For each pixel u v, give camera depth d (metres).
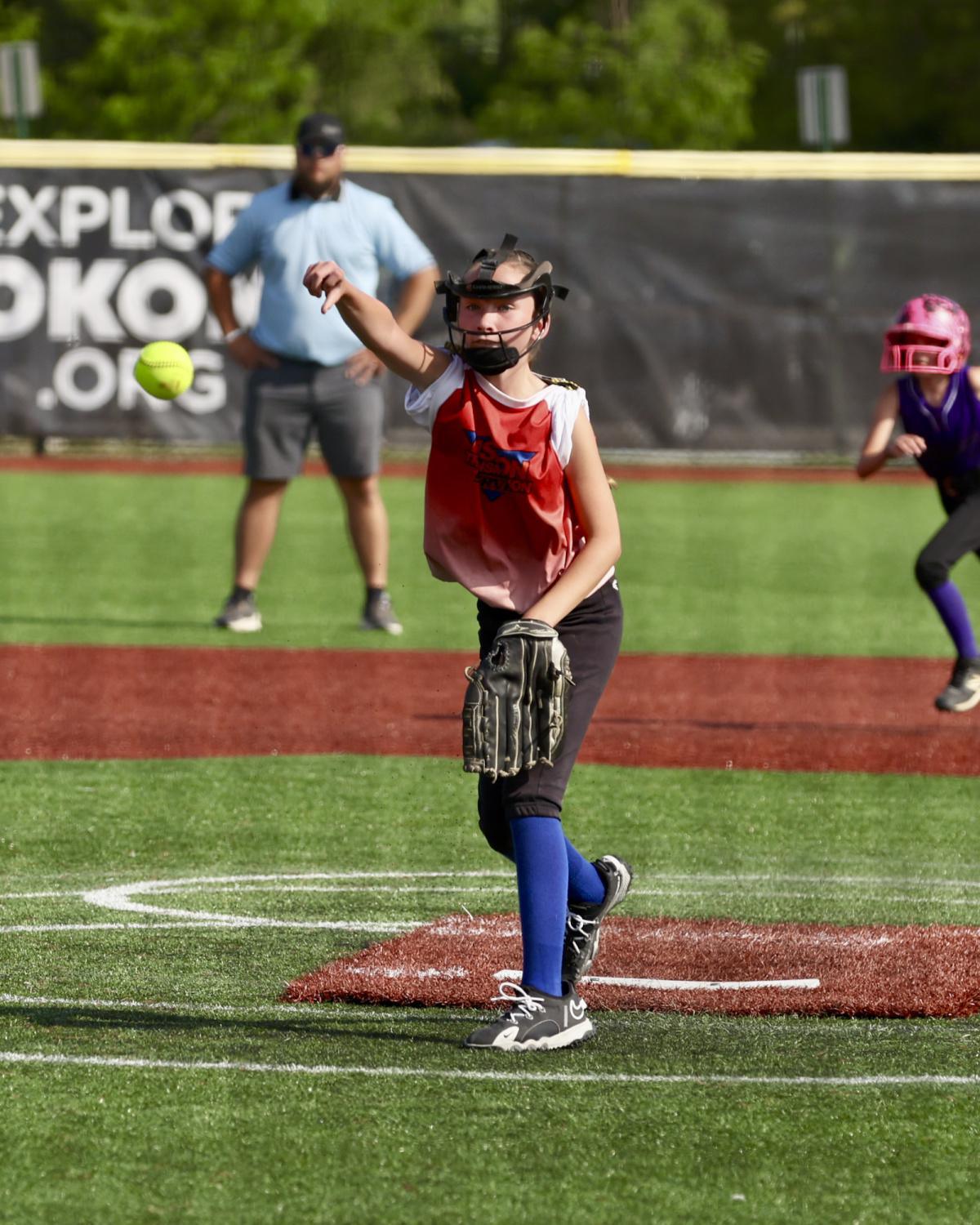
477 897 19.59
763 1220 11.03
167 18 110.06
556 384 14.44
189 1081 13.34
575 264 68.94
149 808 23.77
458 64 137.12
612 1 125.56
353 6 118.19
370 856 21.47
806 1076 13.69
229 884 19.98
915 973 16.69
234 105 112.25
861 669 36.41
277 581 48.38
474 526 14.77
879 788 25.78
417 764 26.89
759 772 26.70
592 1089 13.32
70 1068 13.62
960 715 31.70
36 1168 11.65
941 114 127.44
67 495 67.19
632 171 68.62
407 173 68.19
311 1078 13.46
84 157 67.31
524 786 14.62
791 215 68.88
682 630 41.31
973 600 46.31
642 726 30.16
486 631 15.38
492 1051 14.20
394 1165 11.76
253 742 28.28
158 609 42.78
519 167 68.38
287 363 37.72
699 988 16.20
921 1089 13.38
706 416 69.69
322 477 78.88
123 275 67.69
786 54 129.88
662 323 69.31
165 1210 11.02
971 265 68.69
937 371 28.17
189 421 68.38
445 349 14.60
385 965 16.72
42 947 17.28
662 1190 11.44
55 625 40.09
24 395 67.88
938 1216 11.16
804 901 19.59
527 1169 11.73
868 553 56.00
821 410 69.56
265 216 36.78
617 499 69.25
